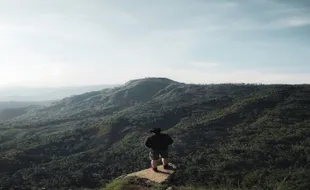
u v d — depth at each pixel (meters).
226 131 124.94
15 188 78.19
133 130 139.38
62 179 83.25
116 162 98.62
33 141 135.38
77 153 114.62
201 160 84.81
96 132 141.12
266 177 53.19
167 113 165.38
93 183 82.12
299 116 136.38
